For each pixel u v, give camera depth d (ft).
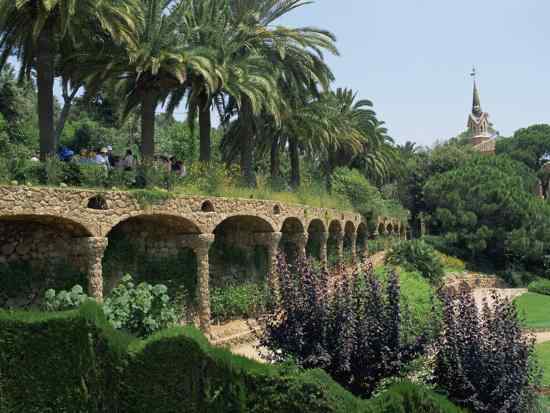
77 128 125.80
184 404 29.22
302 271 31.94
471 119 346.13
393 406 25.20
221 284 67.36
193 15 75.46
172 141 145.69
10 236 46.55
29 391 32.09
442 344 29.19
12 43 59.67
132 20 56.95
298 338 29.84
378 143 167.43
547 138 236.43
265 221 69.15
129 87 72.84
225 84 69.21
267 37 80.38
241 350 53.36
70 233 48.49
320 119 92.84
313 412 25.95
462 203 156.56
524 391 28.48
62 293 38.32
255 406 27.30
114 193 46.73
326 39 82.99
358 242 136.05
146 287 39.42
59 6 52.08
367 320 30.01
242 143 86.12
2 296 45.19
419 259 103.55
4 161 43.45
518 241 145.89
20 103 109.29
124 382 30.71
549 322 83.97
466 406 27.48
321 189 108.78
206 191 60.80
